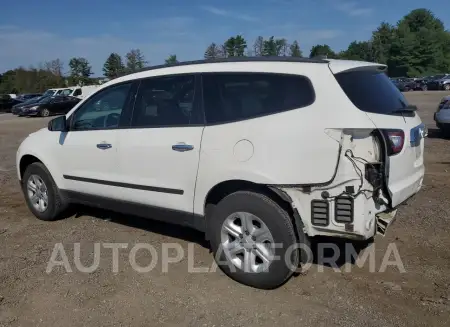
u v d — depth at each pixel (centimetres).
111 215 586
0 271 423
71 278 409
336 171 340
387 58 8831
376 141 342
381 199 351
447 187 673
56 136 538
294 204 358
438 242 471
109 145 473
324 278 399
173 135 420
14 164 1005
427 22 9350
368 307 351
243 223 383
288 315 342
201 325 332
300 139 351
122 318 343
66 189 536
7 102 3478
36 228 544
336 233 348
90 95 513
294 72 373
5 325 336
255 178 366
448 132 1140
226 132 387
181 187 417
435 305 351
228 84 402
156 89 449
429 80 4828
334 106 349
